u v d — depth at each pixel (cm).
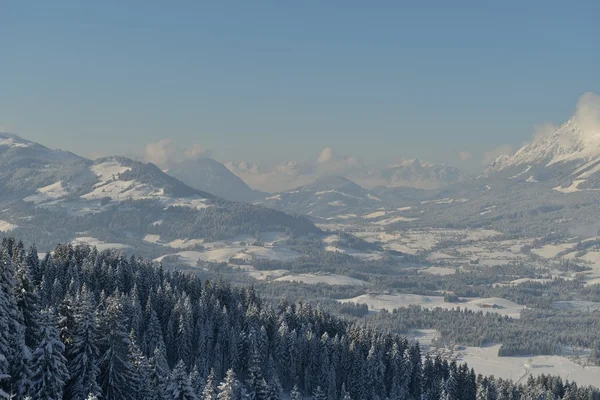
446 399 15450
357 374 16812
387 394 17412
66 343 7650
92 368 7475
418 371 18062
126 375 7875
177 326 15550
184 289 19250
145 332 14662
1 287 6694
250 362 15712
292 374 16675
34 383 6656
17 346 6706
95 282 16638
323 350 17225
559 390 19625
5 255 7638
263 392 10688
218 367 15512
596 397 19425
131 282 17325
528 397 17462
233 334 16050
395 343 18400
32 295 7662
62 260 17012
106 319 7919
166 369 9975
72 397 7294
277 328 18112
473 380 17312
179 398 8188
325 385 16400
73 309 7781
